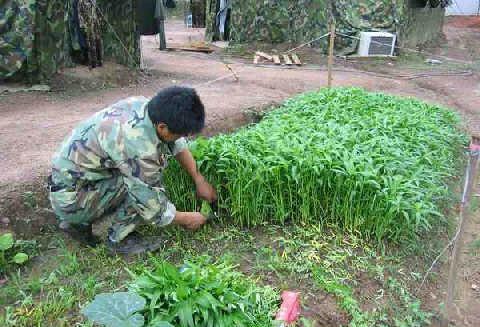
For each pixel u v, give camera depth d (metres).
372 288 3.12
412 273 3.31
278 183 3.64
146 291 2.41
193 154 3.65
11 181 3.95
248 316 2.47
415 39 14.70
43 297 2.93
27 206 3.74
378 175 3.72
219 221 3.79
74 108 6.75
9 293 2.94
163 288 2.44
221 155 3.64
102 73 8.59
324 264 3.28
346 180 3.56
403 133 4.91
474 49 15.91
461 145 5.80
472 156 2.52
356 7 12.40
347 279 3.15
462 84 9.86
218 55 13.29
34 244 3.43
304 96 6.55
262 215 3.77
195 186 3.76
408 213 3.43
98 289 2.98
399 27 12.80
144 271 2.70
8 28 7.28
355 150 3.93
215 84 8.83
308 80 9.55
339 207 3.70
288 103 6.44
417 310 2.95
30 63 7.52
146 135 2.84
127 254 3.36
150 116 2.82
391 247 3.57
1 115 6.25
